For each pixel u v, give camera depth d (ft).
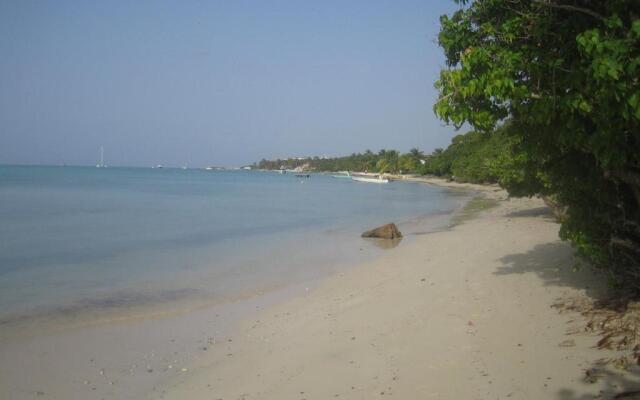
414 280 40.27
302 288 42.98
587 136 17.49
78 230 88.07
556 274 35.45
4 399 21.89
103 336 30.53
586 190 24.29
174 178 485.97
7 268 53.36
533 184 51.98
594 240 24.93
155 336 30.45
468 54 18.12
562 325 24.38
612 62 13.74
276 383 22.11
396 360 22.95
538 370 19.75
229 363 25.40
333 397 19.99
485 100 18.74
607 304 26.30
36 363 26.11
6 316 34.86
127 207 141.28
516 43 19.83
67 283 46.01
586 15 18.26
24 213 119.44
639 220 22.90
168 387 22.88
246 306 37.37
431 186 308.60
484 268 41.37
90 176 456.04
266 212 129.29
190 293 41.83
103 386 23.17
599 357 20.12
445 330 26.11
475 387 19.15
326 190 265.13
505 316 27.12
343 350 25.23
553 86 16.76
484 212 112.06
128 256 61.52
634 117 14.98
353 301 35.81
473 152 270.87
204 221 105.40
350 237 77.92
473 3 21.72
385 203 161.17
